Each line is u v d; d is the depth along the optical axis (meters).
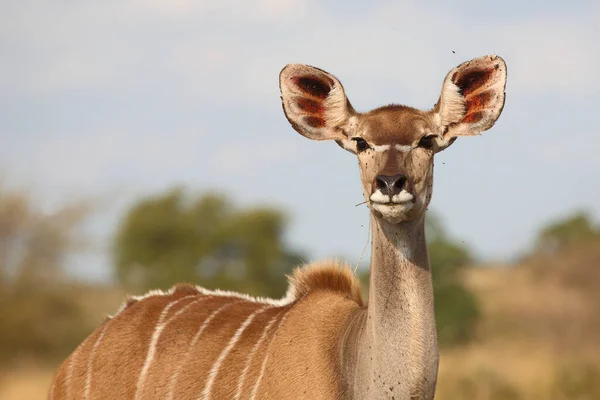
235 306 12.41
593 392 24.34
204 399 11.66
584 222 51.25
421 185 10.20
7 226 41.09
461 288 43.72
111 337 12.81
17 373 36.56
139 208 43.91
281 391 10.98
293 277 12.38
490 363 31.05
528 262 50.06
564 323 43.50
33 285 41.06
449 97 10.66
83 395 12.70
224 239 43.72
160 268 43.47
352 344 10.59
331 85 10.94
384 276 10.12
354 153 10.86
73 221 42.28
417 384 10.05
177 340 12.25
